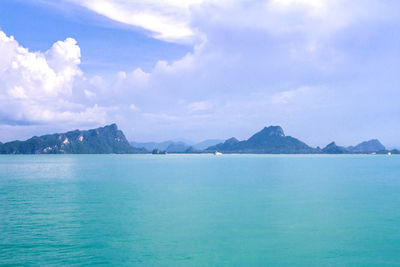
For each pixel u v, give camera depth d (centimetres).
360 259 2238
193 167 14462
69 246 2483
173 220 3319
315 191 5569
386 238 2691
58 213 3684
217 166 15438
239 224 3148
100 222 3238
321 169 12700
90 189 5950
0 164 17862
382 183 7019
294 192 5450
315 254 2330
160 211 3775
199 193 5334
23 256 2273
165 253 2342
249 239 2664
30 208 4003
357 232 2866
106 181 7581
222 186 6388
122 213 3672
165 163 19450
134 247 2470
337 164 17900
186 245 2514
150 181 7525
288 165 16512
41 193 5428
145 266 2114
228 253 2347
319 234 2812
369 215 3553
